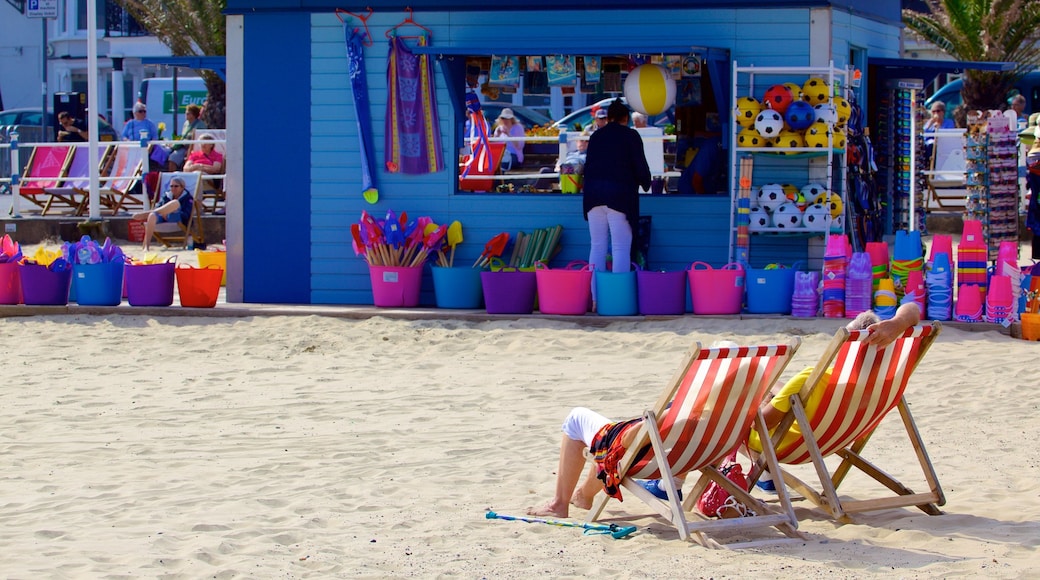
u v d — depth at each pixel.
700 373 5.72
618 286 12.62
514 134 19.78
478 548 5.82
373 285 13.55
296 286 14.18
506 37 13.70
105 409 9.33
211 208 22.70
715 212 13.48
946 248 12.37
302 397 9.76
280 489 7.05
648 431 5.82
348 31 13.81
